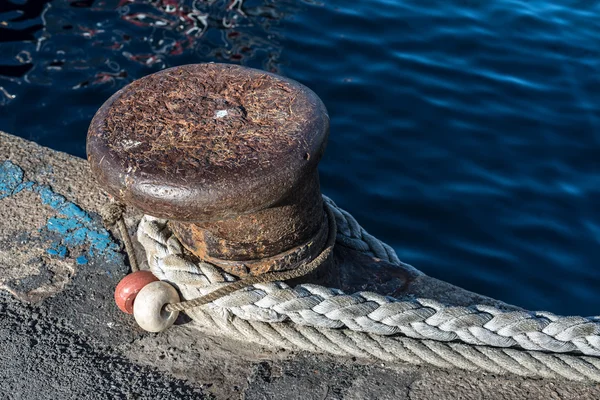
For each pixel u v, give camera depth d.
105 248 2.32
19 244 2.32
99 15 4.88
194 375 2.11
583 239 3.35
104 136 2.05
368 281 2.30
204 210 1.99
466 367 2.11
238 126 2.05
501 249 3.31
